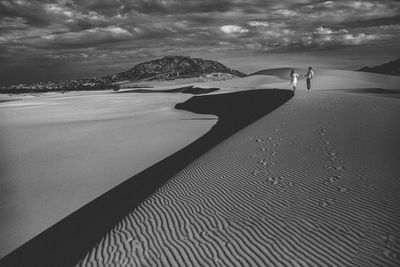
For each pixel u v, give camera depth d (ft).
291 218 24.72
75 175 48.73
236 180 34.60
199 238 23.30
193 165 41.78
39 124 107.86
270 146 46.06
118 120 111.96
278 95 116.47
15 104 222.28
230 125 80.69
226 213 26.96
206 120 102.73
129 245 23.21
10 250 27.20
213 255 21.07
